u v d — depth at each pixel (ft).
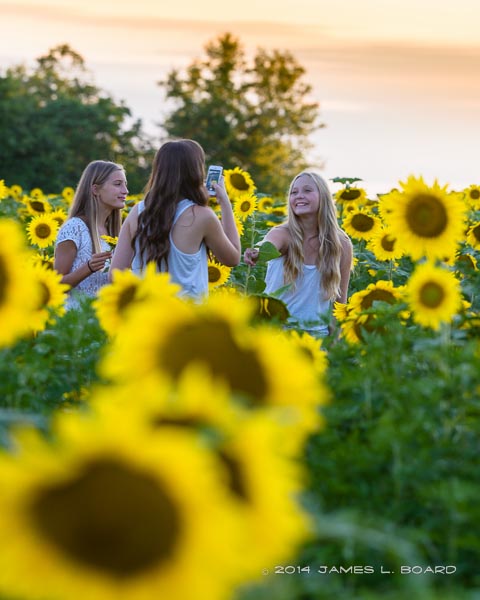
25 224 49.80
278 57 352.49
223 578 6.04
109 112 325.21
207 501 6.00
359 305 19.83
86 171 28.76
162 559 6.05
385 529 9.32
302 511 7.84
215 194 25.89
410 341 15.40
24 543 6.03
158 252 23.11
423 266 16.48
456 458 12.28
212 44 348.38
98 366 14.14
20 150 289.12
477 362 13.44
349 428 13.51
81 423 6.14
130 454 6.02
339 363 15.35
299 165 357.41
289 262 27.32
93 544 6.08
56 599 6.06
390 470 12.09
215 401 6.88
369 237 41.63
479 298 25.31
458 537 10.96
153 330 9.45
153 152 337.31
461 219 18.08
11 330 12.24
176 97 344.90
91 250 28.19
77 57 379.76
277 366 9.29
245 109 351.25
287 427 8.01
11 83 302.86
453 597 8.96
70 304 25.55
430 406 12.81
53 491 6.08
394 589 10.33
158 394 6.93
